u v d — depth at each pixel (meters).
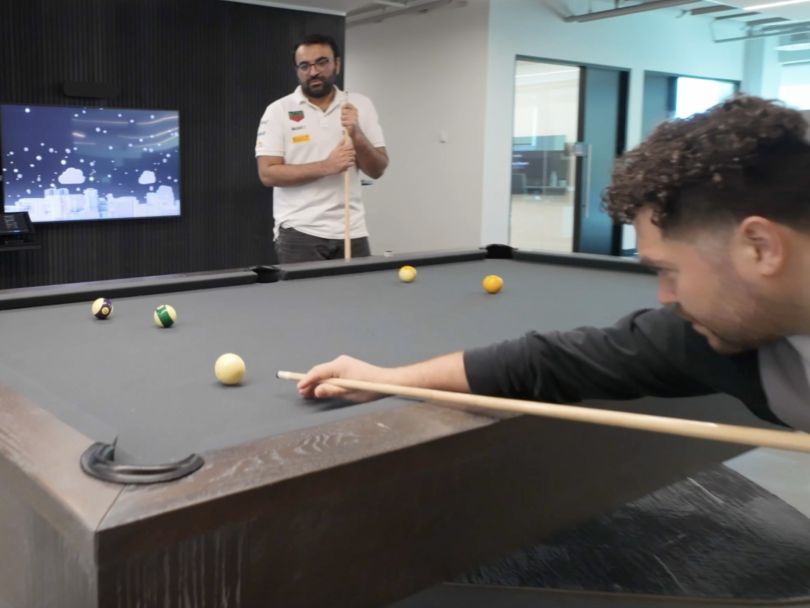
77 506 0.76
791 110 0.72
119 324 1.83
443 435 1.01
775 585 1.79
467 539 1.10
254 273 2.47
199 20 5.39
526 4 7.06
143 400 1.24
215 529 0.80
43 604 0.89
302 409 1.20
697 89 8.91
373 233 8.29
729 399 1.59
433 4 7.07
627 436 1.37
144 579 0.76
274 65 5.80
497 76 6.98
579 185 7.93
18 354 1.54
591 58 7.67
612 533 1.99
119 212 5.18
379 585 0.99
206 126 5.54
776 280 0.70
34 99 4.78
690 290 0.76
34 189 4.82
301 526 0.88
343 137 3.44
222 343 1.65
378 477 0.95
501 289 2.38
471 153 7.11
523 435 1.13
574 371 1.12
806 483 2.75
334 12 6.05
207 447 1.00
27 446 0.91
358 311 2.03
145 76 5.20
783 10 6.66
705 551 1.94
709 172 0.70
